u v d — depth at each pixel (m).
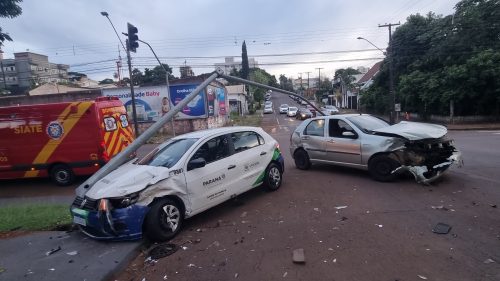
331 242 4.99
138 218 5.39
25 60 79.38
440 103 30.53
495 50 27.16
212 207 7.13
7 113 11.64
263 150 7.79
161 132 31.81
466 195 6.78
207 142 6.66
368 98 44.94
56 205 8.21
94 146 11.41
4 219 6.95
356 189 7.73
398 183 7.97
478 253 4.36
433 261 4.23
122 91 31.98
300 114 43.31
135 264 4.90
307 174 9.64
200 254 4.97
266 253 4.81
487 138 17.67
